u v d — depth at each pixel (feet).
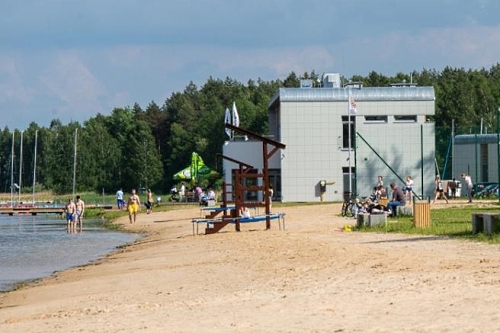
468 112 604.90
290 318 60.34
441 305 61.11
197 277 96.58
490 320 53.88
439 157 325.01
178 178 451.12
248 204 169.68
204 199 313.73
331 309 62.80
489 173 322.75
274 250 118.42
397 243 118.52
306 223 180.96
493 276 75.41
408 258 96.02
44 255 161.99
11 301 94.84
